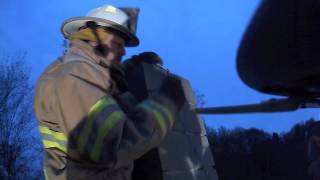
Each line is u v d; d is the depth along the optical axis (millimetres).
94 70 2314
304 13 1139
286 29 1167
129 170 2330
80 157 2258
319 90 1279
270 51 1206
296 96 1335
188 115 2555
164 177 2410
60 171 2338
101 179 2236
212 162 2459
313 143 1723
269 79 1248
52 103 2318
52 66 2490
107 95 2270
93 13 2576
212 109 1609
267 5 1214
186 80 2352
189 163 2625
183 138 2598
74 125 2225
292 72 1181
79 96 2236
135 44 2617
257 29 1235
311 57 1138
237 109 1506
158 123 2182
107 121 2172
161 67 2424
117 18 2541
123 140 2164
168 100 2223
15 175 31344
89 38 2500
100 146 2166
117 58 2570
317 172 1720
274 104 1396
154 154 2432
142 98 2424
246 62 1284
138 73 2473
